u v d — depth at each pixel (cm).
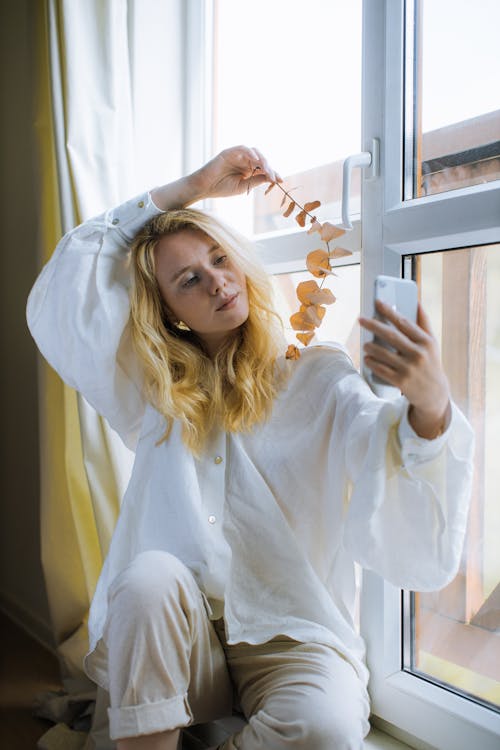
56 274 134
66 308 132
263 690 108
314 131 150
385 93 122
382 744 123
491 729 110
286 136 158
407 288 89
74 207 155
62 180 154
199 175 129
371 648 128
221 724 128
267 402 122
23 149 207
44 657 193
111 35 156
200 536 117
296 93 154
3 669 185
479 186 111
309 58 151
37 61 170
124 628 100
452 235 113
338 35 144
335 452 111
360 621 130
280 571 115
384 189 124
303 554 115
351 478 103
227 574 115
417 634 128
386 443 91
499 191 106
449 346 120
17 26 207
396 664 127
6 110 217
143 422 132
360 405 106
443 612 124
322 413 115
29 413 210
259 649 113
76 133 153
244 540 117
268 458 120
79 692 158
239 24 168
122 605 101
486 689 118
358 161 123
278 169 160
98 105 156
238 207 170
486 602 118
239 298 121
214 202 175
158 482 124
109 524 155
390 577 99
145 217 131
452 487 92
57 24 154
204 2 174
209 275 120
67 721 153
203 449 124
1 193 225
